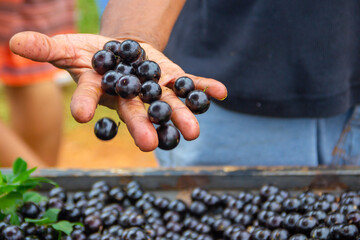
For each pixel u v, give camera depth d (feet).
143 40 2.75
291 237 2.50
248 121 3.32
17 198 2.62
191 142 3.44
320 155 3.47
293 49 3.07
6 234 2.44
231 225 2.67
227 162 3.44
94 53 2.61
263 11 3.05
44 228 2.57
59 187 2.94
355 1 3.07
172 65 2.58
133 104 2.36
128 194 2.93
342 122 3.43
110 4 2.92
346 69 3.13
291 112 3.16
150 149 2.25
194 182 3.08
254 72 3.15
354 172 3.04
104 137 2.38
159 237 2.65
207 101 2.38
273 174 3.06
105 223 2.69
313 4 3.00
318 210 2.64
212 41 3.21
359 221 2.50
